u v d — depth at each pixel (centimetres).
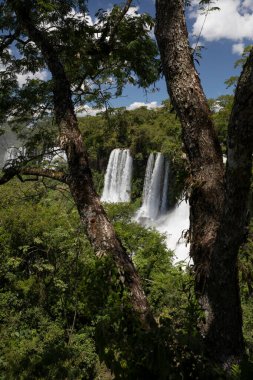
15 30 511
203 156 288
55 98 403
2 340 1116
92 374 1015
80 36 500
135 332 235
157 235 1554
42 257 1388
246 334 808
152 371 208
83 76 536
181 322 282
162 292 1064
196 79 294
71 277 1182
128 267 325
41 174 400
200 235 283
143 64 574
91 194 362
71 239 1274
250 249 268
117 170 3928
